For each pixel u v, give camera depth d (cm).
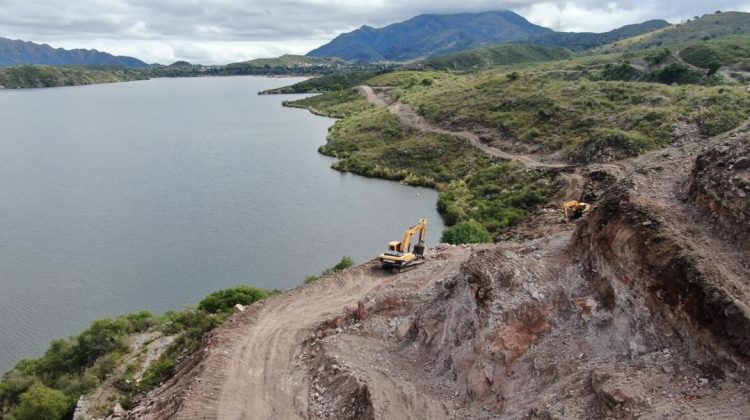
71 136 12556
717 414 1355
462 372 2084
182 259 5025
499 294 2081
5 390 3120
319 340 2788
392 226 5788
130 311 4131
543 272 2125
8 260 5106
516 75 11025
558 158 7044
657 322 1684
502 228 5394
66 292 4453
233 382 2538
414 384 2198
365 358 2486
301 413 2312
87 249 5334
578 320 1934
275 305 3281
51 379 3206
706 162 1997
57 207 6719
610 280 1880
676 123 6775
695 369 1523
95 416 2728
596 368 1692
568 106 8325
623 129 7044
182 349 3284
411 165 8188
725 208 1814
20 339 3806
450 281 2480
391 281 3158
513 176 6619
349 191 7244
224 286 4466
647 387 1517
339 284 3512
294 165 8881
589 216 2138
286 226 5850
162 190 7419
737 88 7944
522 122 8375
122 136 12400
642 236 1805
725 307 1505
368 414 2078
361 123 11025
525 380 1869
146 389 2919
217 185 7638
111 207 6675
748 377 1414
